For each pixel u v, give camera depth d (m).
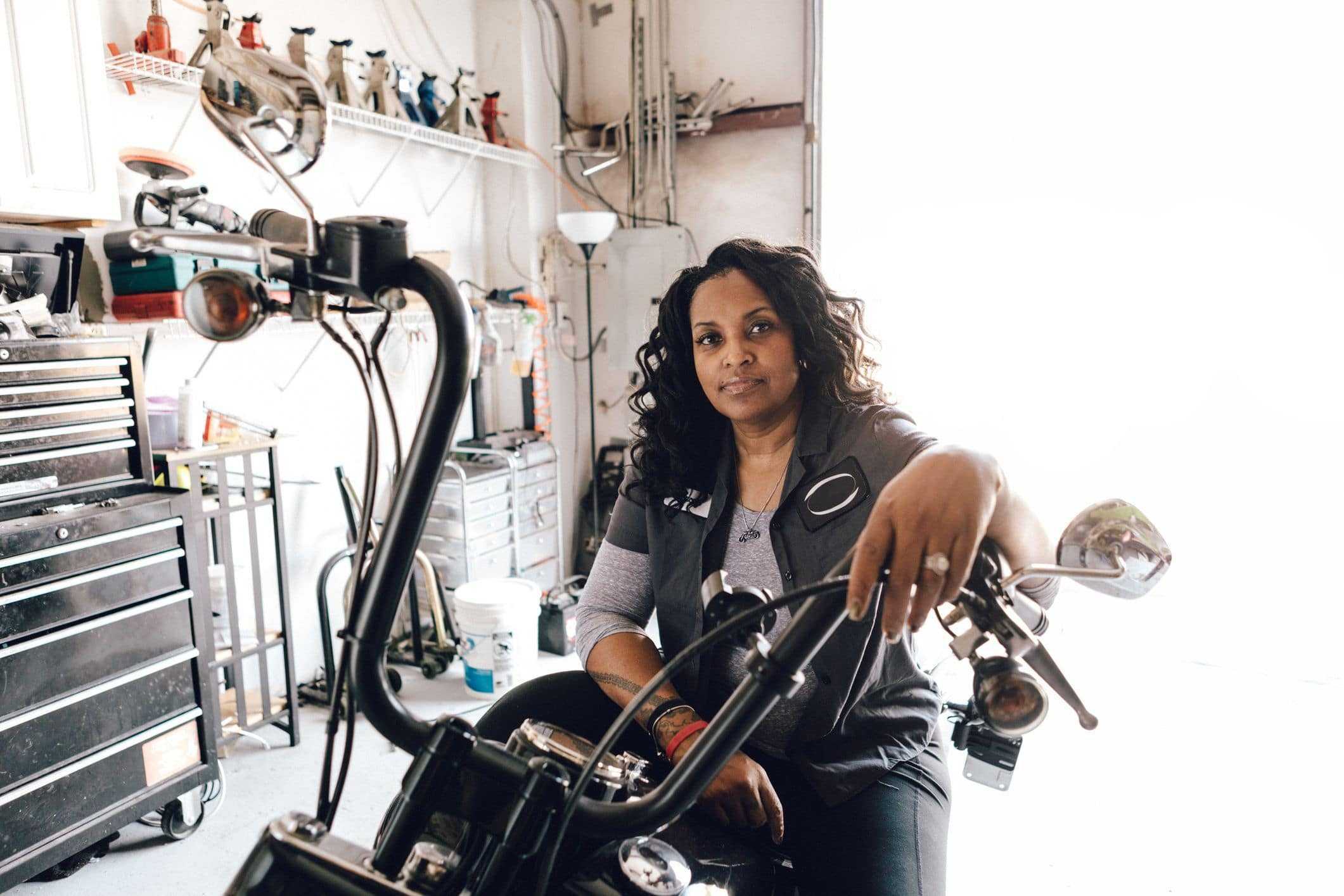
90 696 1.92
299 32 2.91
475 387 3.87
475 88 3.98
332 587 3.35
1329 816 2.33
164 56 2.43
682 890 0.61
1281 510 3.69
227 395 2.93
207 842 2.20
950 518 0.48
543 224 4.11
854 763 1.08
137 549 2.01
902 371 4.00
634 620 1.28
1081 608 3.84
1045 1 3.61
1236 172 3.51
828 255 3.99
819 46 3.77
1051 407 3.91
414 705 3.01
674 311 1.22
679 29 4.09
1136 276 3.70
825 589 0.50
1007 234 3.82
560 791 0.54
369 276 0.51
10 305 1.93
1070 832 2.26
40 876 2.03
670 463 1.24
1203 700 3.01
